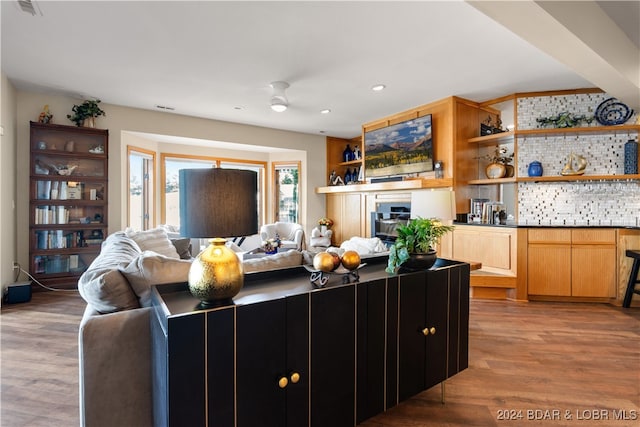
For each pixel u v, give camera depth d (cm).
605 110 402
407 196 514
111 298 155
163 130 519
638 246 377
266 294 140
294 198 709
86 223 447
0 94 354
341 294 147
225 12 243
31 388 204
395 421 177
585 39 235
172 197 618
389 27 264
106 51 308
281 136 644
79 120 440
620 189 404
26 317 328
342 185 673
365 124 588
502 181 423
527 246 395
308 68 346
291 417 132
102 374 144
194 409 109
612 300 386
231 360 117
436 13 244
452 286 198
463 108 451
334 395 145
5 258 376
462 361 205
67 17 250
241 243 672
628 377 223
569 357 252
